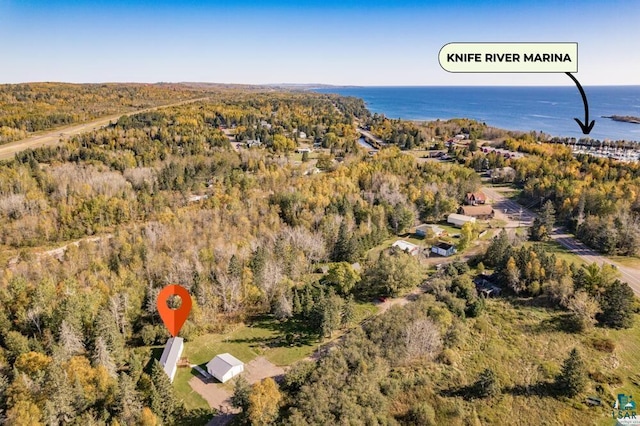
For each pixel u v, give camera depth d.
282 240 90.62
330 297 72.38
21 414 42.78
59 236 105.56
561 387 55.91
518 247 91.62
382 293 81.88
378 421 49.16
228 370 58.16
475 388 56.28
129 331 67.25
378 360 57.69
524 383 57.34
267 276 77.81
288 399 52.38
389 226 113.44
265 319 74.12
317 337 68.69
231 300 74.19
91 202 112.50
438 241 104.75
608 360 61.50
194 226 101.56
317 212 108.12
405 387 56.41
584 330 68.19
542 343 65.75
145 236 94.06
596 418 51.25
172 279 77.31
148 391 51.38
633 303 73.25
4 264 89.50
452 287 79.81
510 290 81.31
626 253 95.94
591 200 114.00
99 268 79.31
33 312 63.00
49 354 58.69
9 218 108.12
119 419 47.00
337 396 50.03
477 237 107.81
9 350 57.31
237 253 86.19
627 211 107.31
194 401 54.56
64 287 69.12
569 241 104.81
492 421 51.34
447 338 65.25
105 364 53.84
